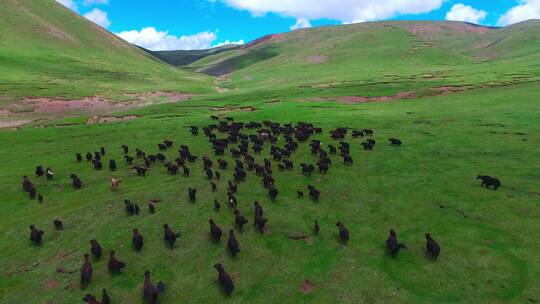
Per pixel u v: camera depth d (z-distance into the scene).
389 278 17.59
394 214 24.22
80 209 26.22
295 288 17.22
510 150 36.16
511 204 24.30
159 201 27.38
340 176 32.00
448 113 58.44
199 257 20.00
